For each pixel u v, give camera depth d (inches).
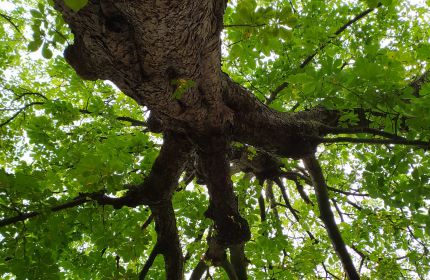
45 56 77.7
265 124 140.5
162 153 146.7
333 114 171.8
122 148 163.6
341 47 211.3
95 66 95.5
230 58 111.7
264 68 199.0
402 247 233.9
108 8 73.2
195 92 108.6
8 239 121.3
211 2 79.1
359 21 246.8
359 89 104.3
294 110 227.1
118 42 80.9
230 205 153.5
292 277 203.5
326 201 200.1
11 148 227.3
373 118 135.6
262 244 197.0
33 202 121.3
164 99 104.5
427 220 125.9
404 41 243.4
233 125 135.1
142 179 164.9
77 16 75.5
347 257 190.7
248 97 136.9
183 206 189.8
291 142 146.4
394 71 101.3
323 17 214.1
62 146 177.2
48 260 126.6
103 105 189.9
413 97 101.6
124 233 155.3
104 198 139.7
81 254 171.0
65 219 139.4
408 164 129.4
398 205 131.2
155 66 89.6
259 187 203.6
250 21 90.6
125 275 155.4
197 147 137.5
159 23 75.1
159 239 179.0
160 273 196.1
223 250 186.7
